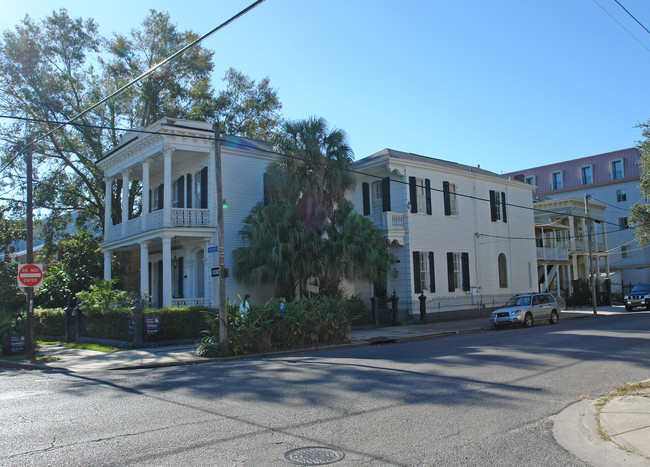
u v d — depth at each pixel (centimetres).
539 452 587
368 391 913
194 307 1984
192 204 2572
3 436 662
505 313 2423
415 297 2708
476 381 997
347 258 2306
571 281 4128
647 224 3325
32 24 3144
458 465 542
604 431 652
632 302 3531
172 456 567
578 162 5853
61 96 3191
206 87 3609
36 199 3192
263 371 1188
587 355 1323
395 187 2803
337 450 588
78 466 538
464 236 3053
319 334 1802
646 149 3117
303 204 2334
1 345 1767
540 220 4206
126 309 1934
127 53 3303
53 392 1002
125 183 2678
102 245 2838
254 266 2289
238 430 672
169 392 952
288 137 2341
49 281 2888
